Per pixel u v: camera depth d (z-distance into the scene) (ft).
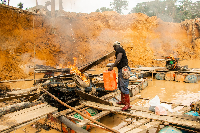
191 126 10.64
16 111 14.08
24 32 55.57
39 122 15.98
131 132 10.84
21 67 44.37
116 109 14.15
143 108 14.24
